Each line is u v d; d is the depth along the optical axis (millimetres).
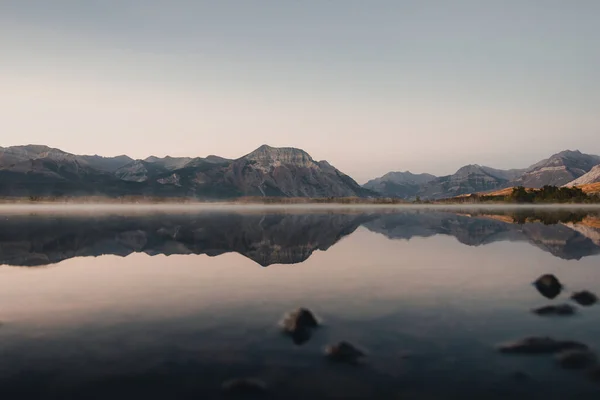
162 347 10531
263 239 39562
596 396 7918
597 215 83812
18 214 104938
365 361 9547
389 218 82375
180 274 20938
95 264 24438
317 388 8328
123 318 13125
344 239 38938
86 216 94500
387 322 12422
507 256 26266
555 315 12789
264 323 12477
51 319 13039
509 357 9680
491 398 7891
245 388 8258
